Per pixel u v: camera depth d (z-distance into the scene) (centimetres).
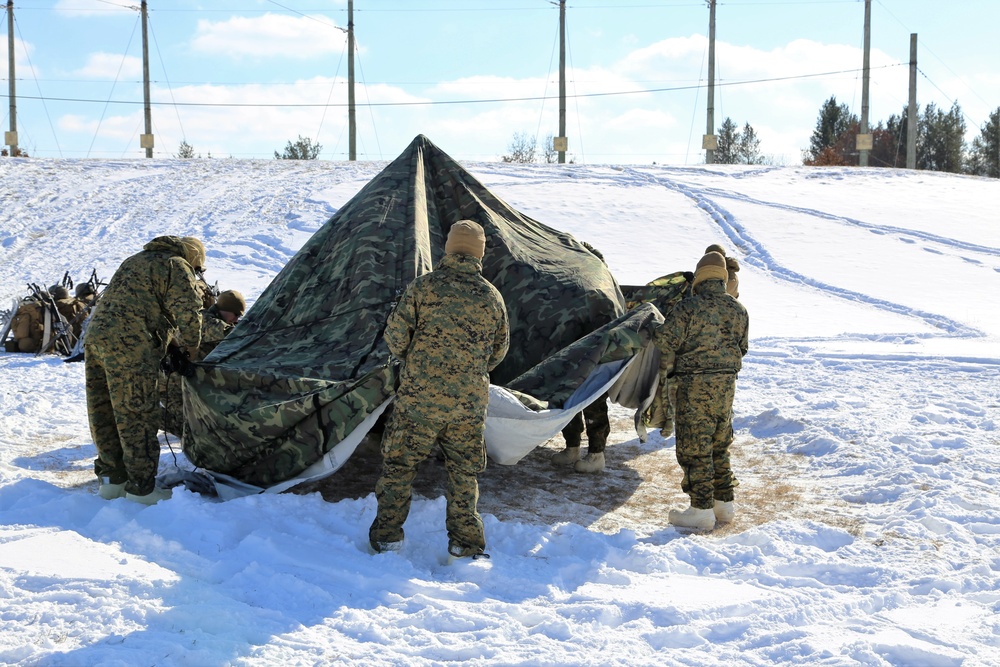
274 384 571
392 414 477
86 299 1269
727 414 564
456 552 468
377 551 473
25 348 1227
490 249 712
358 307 633
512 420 548
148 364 555
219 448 583
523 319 673
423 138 788
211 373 585
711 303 566
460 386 460
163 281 561
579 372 595
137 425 551
